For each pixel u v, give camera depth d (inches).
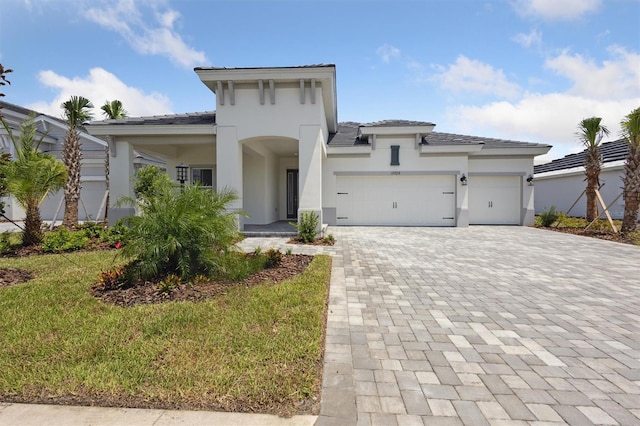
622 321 166.7
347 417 91.8
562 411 95.7
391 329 154.0
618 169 657.0
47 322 147.2
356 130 757.9
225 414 92.0
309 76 429.7
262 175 584.4
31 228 342.0
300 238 416.8
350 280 241.1
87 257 295.3
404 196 632.4
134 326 143.6
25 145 366.0
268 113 449.4
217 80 434.9
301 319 154.4
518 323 163.0
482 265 292.8
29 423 88.3
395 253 346.6
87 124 477.4
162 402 96.1
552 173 823.7
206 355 120.8
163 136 481.4
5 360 116.1
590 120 563.5
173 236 197.3
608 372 117.8
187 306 166.4
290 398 98.6
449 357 127.5
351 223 637.3
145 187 432.8
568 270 276.1
